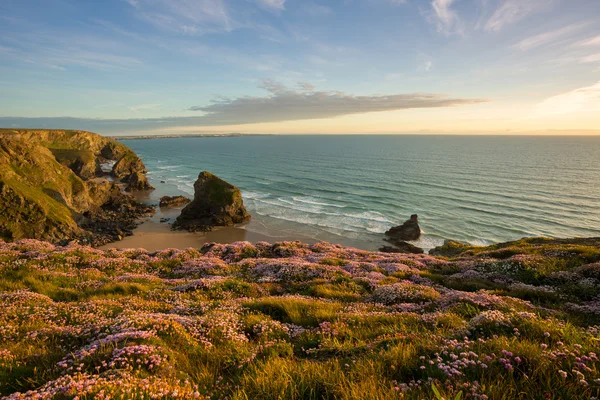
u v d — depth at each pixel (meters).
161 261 23.42
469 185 107.25
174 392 4.81
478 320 7.76
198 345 7.86
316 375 5.31
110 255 24.27
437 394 3.63
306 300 13.16
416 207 83.75
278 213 83.19
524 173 129.00
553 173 128.12
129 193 110.88
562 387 4.23
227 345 8.04
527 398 4.14
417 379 5.14
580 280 16.30
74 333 8.41
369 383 4.73
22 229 55.47
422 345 6.18
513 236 62.06
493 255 25.81
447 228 67.31
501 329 7.03
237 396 4.89
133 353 6.26
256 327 9.76
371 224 72.00
